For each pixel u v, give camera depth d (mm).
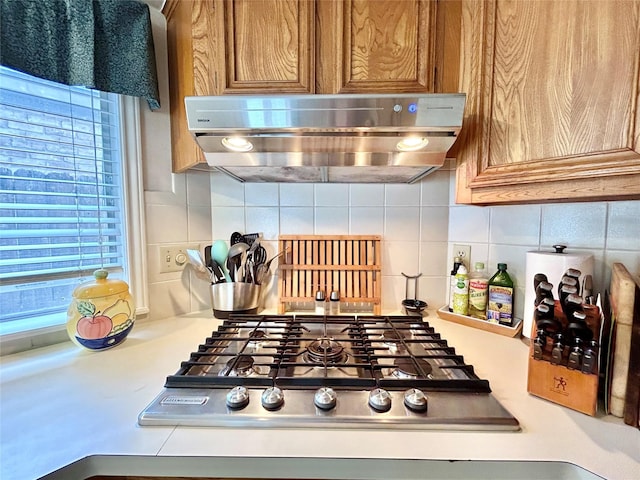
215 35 865
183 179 1182
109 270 1057
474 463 491
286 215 1249
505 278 1021
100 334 860
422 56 835
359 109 737
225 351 868
